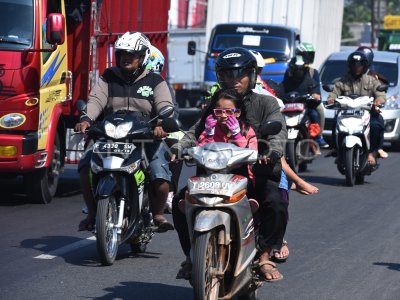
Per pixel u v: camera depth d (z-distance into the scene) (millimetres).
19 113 25094
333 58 49469
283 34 55531
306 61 34656
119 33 32156
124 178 18031
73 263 18641
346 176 32062
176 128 16078
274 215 14641
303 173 36250
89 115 18578
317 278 17844
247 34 55750
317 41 63281
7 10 25547
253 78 15086
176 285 17031
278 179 14805
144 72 19156
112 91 19078
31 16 25531
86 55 28922
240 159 13938
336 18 71062
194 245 13547
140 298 16000
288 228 23422
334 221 24656
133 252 19812
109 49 31188
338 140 32250
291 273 18234
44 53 25828
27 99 25109
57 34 24906
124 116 18219
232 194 13594
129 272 17969
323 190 31125
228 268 14164
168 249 20406
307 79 34750
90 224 18703
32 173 26031
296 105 33656
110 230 18344
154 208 18891
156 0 36844
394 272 18484
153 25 36719
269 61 52781
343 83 33125
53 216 24344
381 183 33500
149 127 18203
